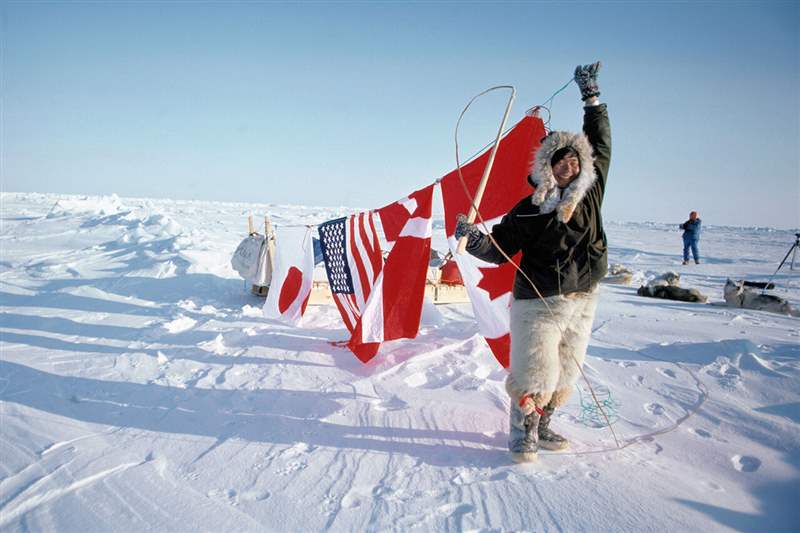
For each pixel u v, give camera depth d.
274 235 8.41
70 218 19.23
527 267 3.13
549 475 3.02
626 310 8.37
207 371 4.96
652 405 4.15
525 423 3.16
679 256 20.33
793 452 3.33
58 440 3.51
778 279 13.48
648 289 10.14
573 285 3.06
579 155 2.97
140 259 11.30
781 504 2.77
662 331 6.66
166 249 11.90
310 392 4.40
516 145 4.54
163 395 4.36
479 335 6.05
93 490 2.89
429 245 5.05
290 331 6.47
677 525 2.55
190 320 6.88
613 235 36.03
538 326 3.05
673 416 3.93
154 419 3.88
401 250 5.02
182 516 2.64
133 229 14.73
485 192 4.74
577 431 3.66
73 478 3.01
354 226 5.79
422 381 4.71
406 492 2.85
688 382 4.64
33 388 4.51
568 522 2.57
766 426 3.67
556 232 2.98
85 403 4.20
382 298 4.97
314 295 7.88
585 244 3.08
